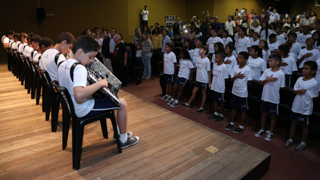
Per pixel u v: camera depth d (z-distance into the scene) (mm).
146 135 2494
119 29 10648
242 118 3674
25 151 2141
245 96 3535
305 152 3115
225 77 3879
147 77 7172
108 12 10141
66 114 2066
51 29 8891
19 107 3273
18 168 1882
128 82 6875
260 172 2105
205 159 2072
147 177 1806
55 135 2465
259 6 17844
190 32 8852
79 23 9477
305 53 4820
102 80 1724
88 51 1688
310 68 2855
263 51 4918
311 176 2650
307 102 2936
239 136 3572
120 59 6051
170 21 13367
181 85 4766
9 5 7977
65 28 9188
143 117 2984
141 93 5871
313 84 2871
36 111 3139
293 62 4301
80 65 1662
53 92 2453
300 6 16891
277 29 6508
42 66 2645
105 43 6289
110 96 1848
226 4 14898
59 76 1786
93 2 9656
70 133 2494
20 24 8281
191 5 14391
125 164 1962
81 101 1757
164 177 1812
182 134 2535
